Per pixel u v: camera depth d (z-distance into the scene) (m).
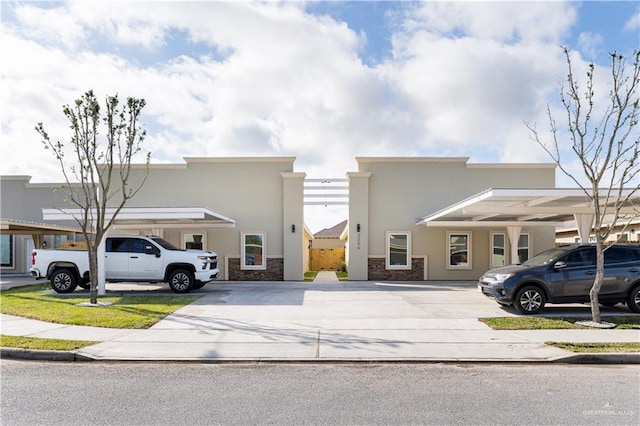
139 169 20.23
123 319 9.96
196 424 4.62
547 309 11.48
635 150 9.41
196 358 7.22
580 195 11.68
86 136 12.17
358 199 19.94
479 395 5.54
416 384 5.98
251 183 20.22
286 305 12.14
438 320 10.06
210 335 8.67
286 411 4.99
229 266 19.95
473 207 14.12
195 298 13.28
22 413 4.95
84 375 6.41
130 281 14.48
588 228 13.50
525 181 20.14
